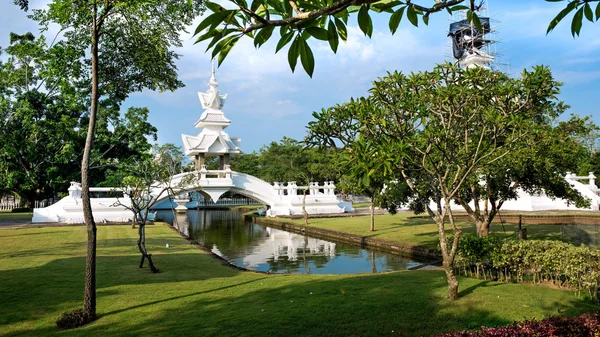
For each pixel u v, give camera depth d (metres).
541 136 8.70
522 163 11.84
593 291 8.56
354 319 7.11
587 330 5.01
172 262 14.12
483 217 14.91
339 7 1.88
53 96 34.09
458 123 8.93
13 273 11.80
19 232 22.95
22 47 10.62
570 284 9.24
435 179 9.40
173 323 7.18
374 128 8.59
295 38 2.10
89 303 7.53
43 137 32.97
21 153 33.22
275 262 17.08
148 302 8.70
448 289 8.43
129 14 8.99
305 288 9.59
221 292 9.52
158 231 24.33
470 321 6.98
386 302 8.05
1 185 32.28
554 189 13.71
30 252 15.91
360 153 6.82
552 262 9.30
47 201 40.12
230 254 19.28
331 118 8.67
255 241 23.75
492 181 13.20
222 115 38.75
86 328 7.07
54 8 7.77
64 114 33.53
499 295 8.44
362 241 20.61
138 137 36.94
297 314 7.42
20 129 31.48
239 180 37.91
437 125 9.74
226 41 2.09
